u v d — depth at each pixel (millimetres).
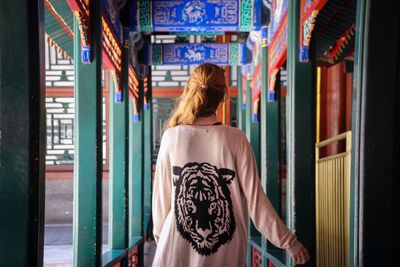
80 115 3271
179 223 1622
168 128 1765
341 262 4176
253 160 1664
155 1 4898
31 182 1727
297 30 3412
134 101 6395
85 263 3227
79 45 3289
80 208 3252
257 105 6699
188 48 6844
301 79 3383
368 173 1634
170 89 10266
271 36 4957
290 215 3393
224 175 1640
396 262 1629
